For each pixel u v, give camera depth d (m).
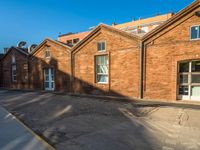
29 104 12.91
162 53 12.99
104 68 16.20
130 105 11.41
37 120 8.88
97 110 10.40
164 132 6.88
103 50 15.97
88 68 17.06
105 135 6.68
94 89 16.64
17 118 9.26
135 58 14.08
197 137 6.36
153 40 13.32
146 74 13.66
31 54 22.62
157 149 5.52
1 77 28.59
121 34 14.76
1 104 13.41
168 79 12.79
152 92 13.45
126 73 14.62
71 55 18.16
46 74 21.28
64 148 5.67
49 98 15.08
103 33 15.90
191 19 11.93
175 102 12.11
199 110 9.69
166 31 12.79
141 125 7.71
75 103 12.62
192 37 11.95
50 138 6.50
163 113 9.32
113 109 10.50
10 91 21.77
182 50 12.25
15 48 25.20
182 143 5.92
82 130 7.27
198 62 12.00
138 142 6.03
